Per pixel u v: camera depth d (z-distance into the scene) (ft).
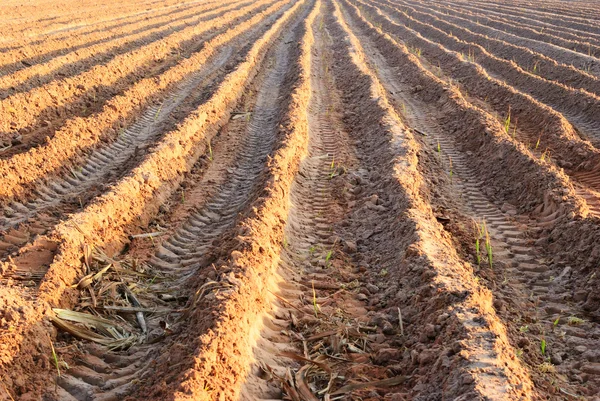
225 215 25.55
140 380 14.84
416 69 53.01
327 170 30.86
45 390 14.55
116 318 17.94
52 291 17.42
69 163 28.99
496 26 87.20
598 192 27.55
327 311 18.40
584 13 99.40
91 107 39.09
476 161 32.55
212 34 74.23
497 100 44.57
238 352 14.92
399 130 34.19
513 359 14.83
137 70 49.16
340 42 69.51
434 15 101.71
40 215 23.77
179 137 31.09
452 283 17.88
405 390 14.79
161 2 111.45
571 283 20.35
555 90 45.85
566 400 14.67
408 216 22.56
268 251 19.95
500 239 23.86
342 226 24.59
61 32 68.33
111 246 21.36
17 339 14.94
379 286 19.88
